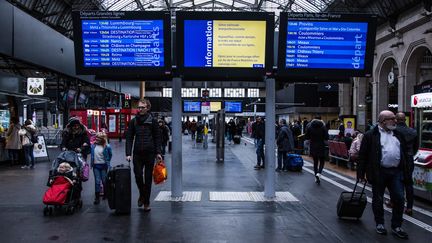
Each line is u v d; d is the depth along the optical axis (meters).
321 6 31.97
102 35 8.21
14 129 14.64
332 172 13.44
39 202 8.20
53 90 30.44
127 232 6.09
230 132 30.66
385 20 26.67
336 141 15.47
